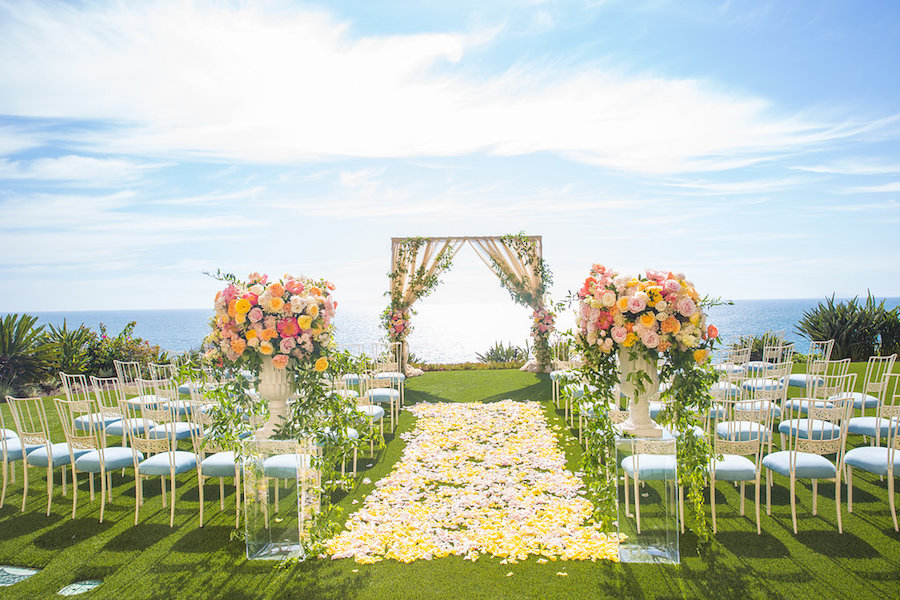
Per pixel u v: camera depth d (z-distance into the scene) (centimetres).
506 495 475
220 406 407
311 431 396
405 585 335
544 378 1034
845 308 1152
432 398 890
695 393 372
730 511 432
